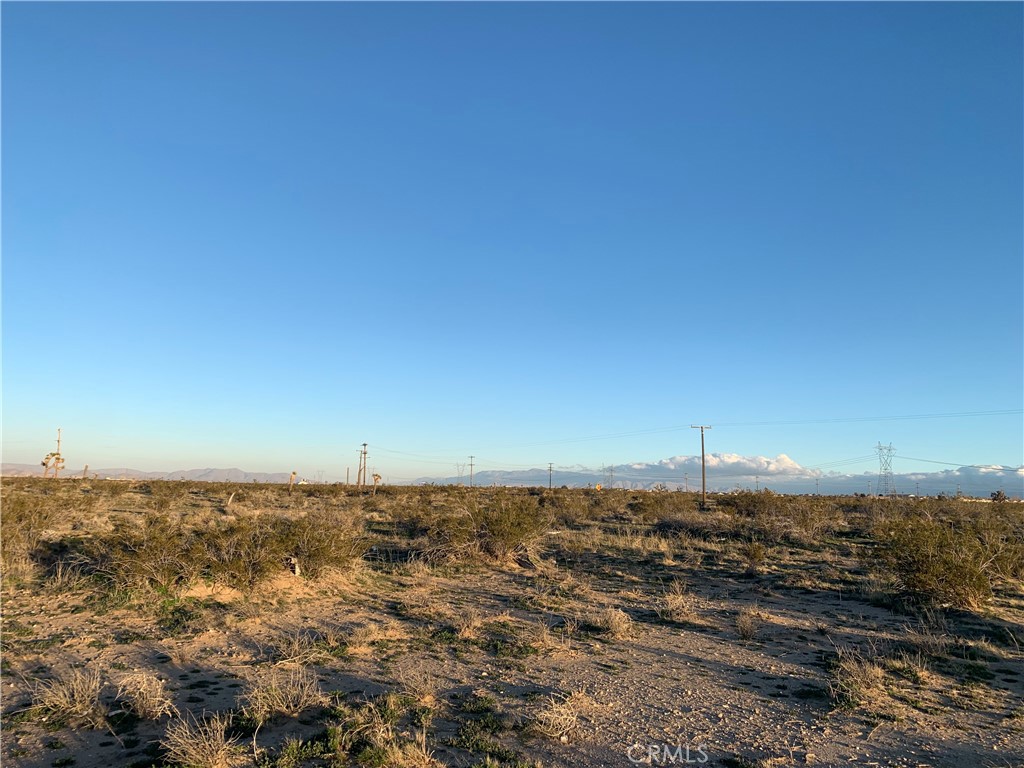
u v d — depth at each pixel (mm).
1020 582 16625
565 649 10875
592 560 21484
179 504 37594
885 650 10797
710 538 27047
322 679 8867
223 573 13742
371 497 50531
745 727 7527
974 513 39031
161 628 11195
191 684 8508
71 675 8453
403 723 7301
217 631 11211
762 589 16812
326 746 6473
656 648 11203
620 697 8539
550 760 6488
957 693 8758
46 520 20109
